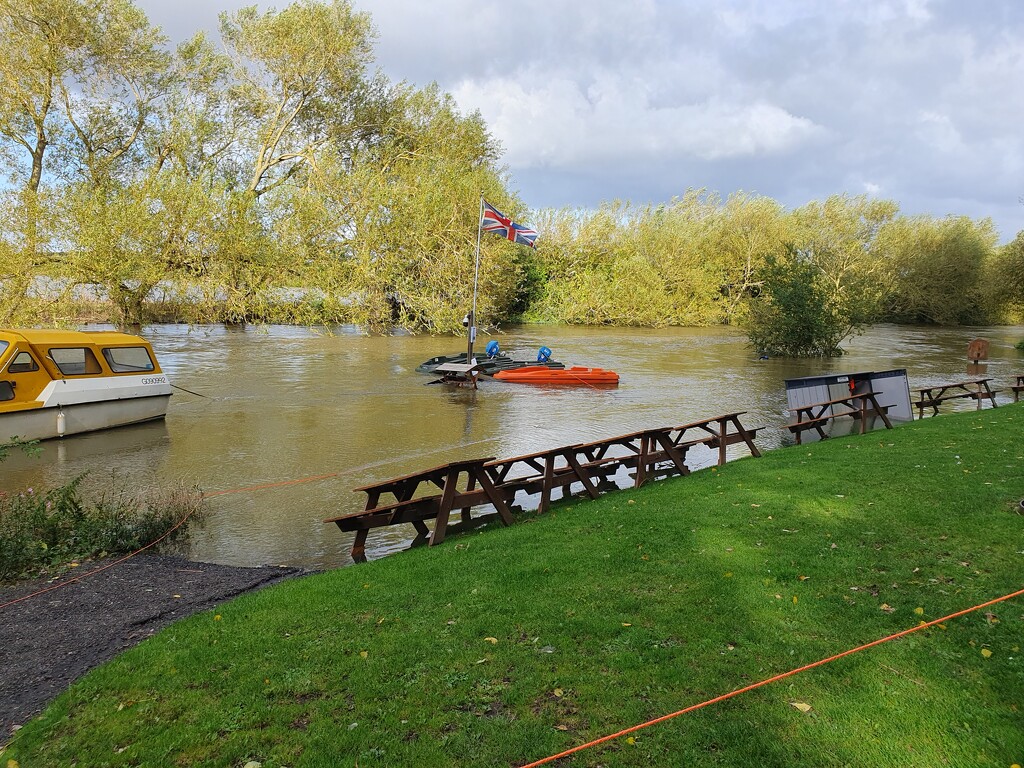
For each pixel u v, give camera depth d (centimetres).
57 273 2981
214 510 1002
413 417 1745
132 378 1570
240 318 3847
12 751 409
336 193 4016
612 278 5641
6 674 520
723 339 4375
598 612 555
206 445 1413
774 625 520
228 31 4116
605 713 419
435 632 536
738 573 621
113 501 1001
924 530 702
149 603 657
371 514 811
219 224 3588
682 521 787
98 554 805
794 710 412
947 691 425
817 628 512
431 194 4194
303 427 1603
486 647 507
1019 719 395
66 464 1258
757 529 740
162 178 3491
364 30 4350
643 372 2767
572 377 2370
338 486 1134
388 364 2750
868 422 1581
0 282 2850
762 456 1212
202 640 543
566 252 5828
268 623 570
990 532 681
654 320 5497
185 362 2688
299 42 4094
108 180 3731
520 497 1080
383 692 453
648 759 376
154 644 541
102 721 435
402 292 4044
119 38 3531
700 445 1441
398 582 652
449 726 413
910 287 6800
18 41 3266
